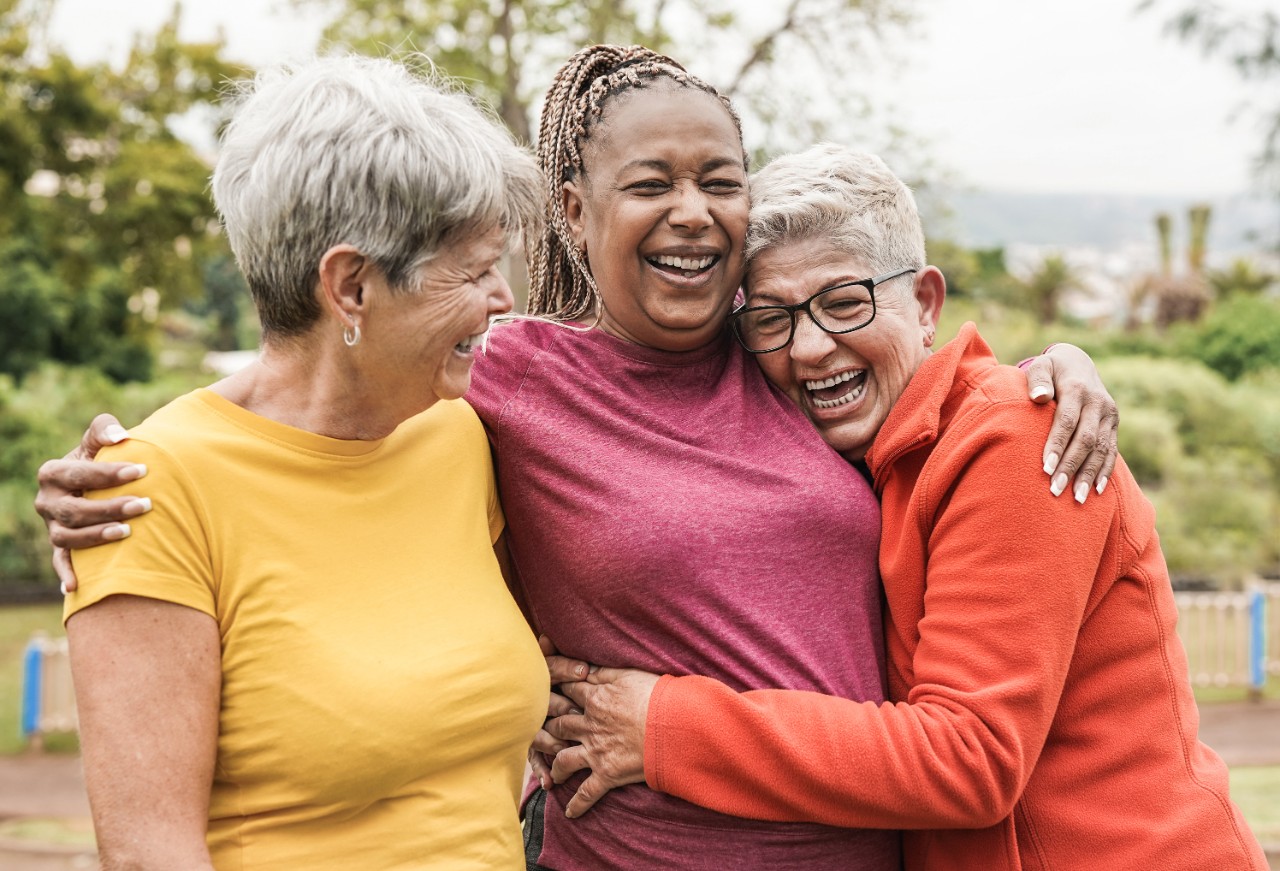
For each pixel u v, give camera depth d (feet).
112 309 77.41
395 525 5.45
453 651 5.34
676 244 6.03
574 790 6.34
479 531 5.88
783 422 6.42
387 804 5.18
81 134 42.55
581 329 6.54
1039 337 63.10
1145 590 6.05
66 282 45.93
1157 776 5.88
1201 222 142.51
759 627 5.83
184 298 49.29
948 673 5.67
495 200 5.06
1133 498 6.13
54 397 56.59
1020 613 5.58
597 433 6.18
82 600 4.72
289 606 5.03
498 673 5.46
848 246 6.26
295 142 4.81
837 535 6.06
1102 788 5.90
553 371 6.33
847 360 6.39
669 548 5.82
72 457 5.15
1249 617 33.53
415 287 4.94
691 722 5.69
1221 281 113.91
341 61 5.11
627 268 6.13
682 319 6.19
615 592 5.94
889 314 6.34
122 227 43.60
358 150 4.76
